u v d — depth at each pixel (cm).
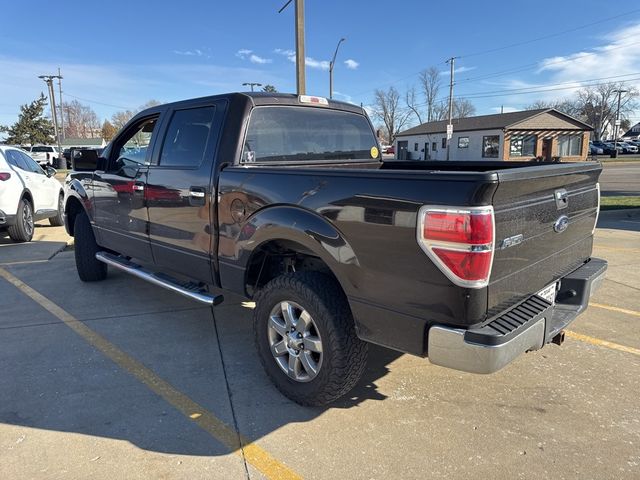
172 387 348
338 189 279
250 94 382
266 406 323
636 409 318
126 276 634
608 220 1123
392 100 7806
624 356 395
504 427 299
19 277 632
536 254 281
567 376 363
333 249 283
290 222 304
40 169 999
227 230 356
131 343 424
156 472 260
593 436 290
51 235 965
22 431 295
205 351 409
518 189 246
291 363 319
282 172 314
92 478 255
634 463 265
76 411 317
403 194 249
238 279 356
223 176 356
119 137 502
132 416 311
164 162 421
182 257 409
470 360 238
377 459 270
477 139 4494
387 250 258
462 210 229
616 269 656
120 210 485
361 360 298
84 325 465
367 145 487
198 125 395
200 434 292
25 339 432
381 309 267
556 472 259
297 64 1243
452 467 263
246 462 267
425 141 5253
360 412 316
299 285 301
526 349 255
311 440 287
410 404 326
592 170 331
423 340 254
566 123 4375
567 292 326
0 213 808
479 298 236
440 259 238
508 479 254
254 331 341
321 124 435
